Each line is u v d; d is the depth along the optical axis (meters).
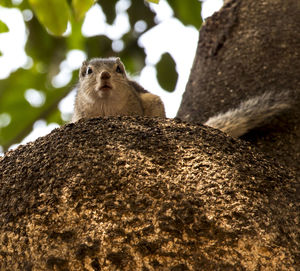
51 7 6.24
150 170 4.39
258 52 6.93
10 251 4.12
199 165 4.48
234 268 3.90
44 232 4.11
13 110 10.77
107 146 4.60
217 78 7.13
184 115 7.21
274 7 7.25
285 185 4.62
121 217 4.11
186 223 4.06
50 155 4.59
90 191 4.25
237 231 4.04
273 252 4.01
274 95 6.39
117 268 3.92
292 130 5.99
